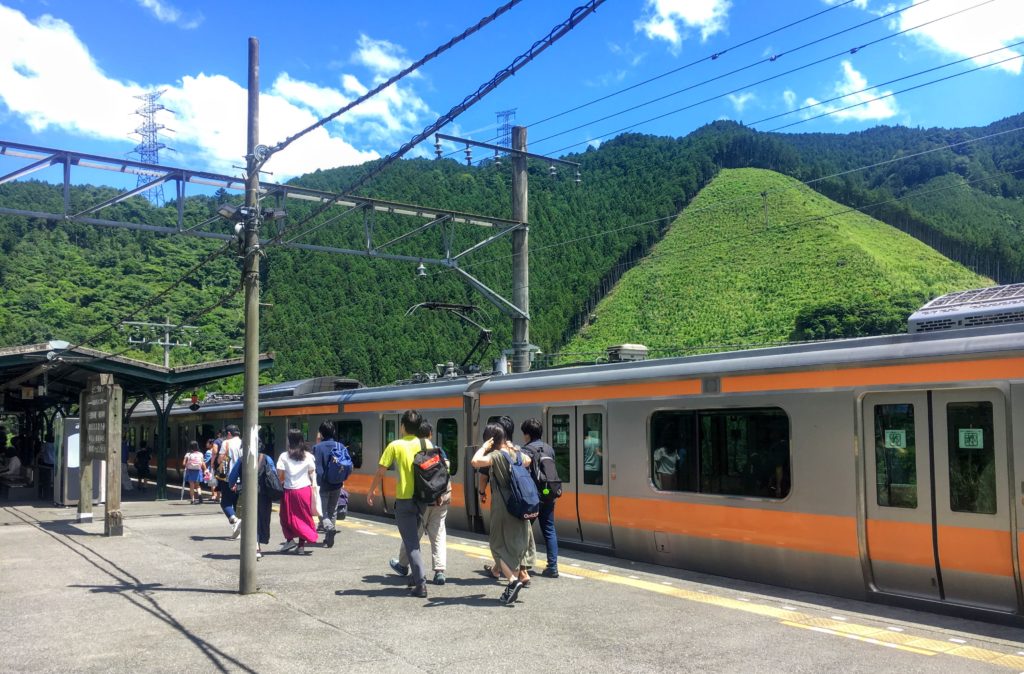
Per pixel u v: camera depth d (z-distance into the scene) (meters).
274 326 68.31
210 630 6.55
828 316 91.19
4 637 6.36
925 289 100.06
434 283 67.12
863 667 5.55
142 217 70.12
